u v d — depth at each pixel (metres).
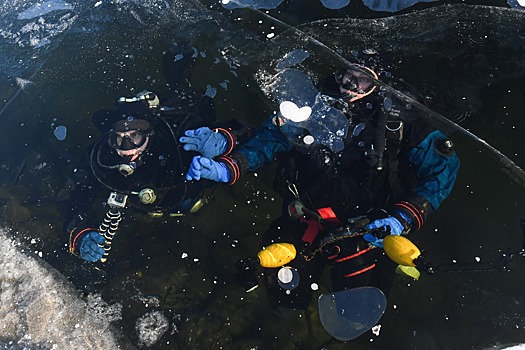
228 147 2.64
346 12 3.22
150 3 3.32
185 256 2.62
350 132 2.46
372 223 2.30
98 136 2.88
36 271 2.54
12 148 2.93
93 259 2.49
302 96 2.71
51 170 2.85
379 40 3.03
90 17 3.29
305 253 2.37
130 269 2.58
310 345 2.35
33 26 3.31
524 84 2.89
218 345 2.35
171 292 2.50
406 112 2.52
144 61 3.05
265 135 2.64
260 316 2.44
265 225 2.69
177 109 2.74
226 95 2.91
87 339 2.34
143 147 2.51
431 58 2.94
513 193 2.65
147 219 2.73
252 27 3.17
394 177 2.42
